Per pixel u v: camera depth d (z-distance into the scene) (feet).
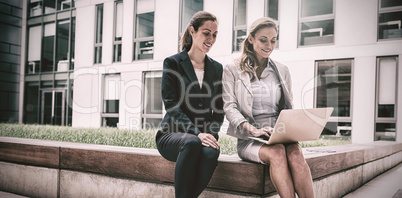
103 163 8.25
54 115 37.01
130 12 31.60
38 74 38.37
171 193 7.13
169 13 29.25
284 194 5.49
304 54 24.44
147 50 30.78
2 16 36.86
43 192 9.44
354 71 23.11
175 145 5.91
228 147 11.48
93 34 33.81
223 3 26.35
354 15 23.12
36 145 9.61
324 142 17.44
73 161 8.82
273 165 5.64
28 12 39.32
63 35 36.76
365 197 9.50
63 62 36.63
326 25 24.13
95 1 33.78
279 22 25.35
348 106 23.35
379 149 13.89
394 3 22.03
